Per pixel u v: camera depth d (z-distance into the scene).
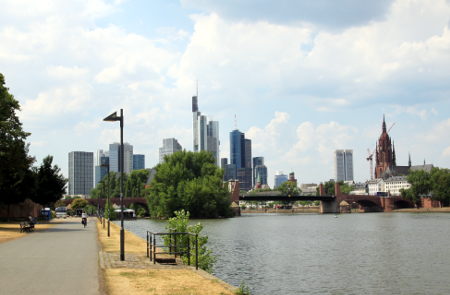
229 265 54.00
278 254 65.12
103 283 20.47
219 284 21.17
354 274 48.31
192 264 32.66
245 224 149.00
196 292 19.19
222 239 89.62
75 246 39.62
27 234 56.78
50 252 34.34
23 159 74.19
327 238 92.75
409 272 49.72
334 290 40.50
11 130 68.06
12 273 23.48
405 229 117.12
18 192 90.62
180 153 191.75
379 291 40.25
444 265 54.81
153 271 25.05
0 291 18.56
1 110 66.38
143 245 43.19
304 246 76.56
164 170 183.38
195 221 166.62
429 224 137.75
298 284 42.94
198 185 176.38
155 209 185.12
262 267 52.59
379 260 59.09
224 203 187.75
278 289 40.75
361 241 85.81
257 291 39.88
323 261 57.84
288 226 136.38
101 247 39.09
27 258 30.28
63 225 86.88
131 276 23.16
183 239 34.81
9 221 96.88
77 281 21.00
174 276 23.36
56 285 19.95
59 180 119.19
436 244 79.00
